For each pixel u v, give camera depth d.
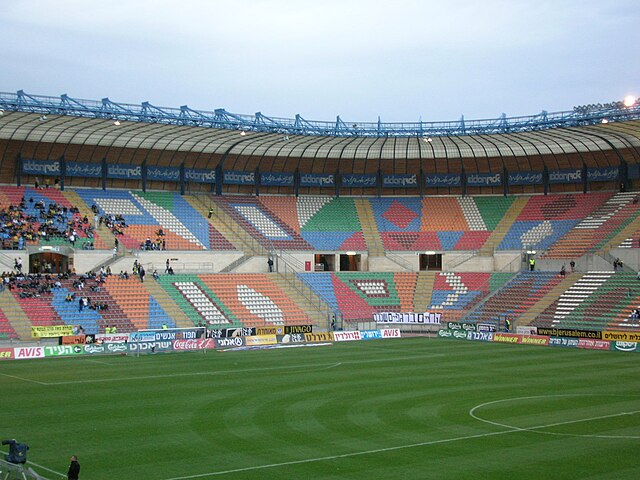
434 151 109.31
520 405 43.78
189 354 70.00
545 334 78.88
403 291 98.62
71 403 44.44
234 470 30.44
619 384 51.47
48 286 81.69
